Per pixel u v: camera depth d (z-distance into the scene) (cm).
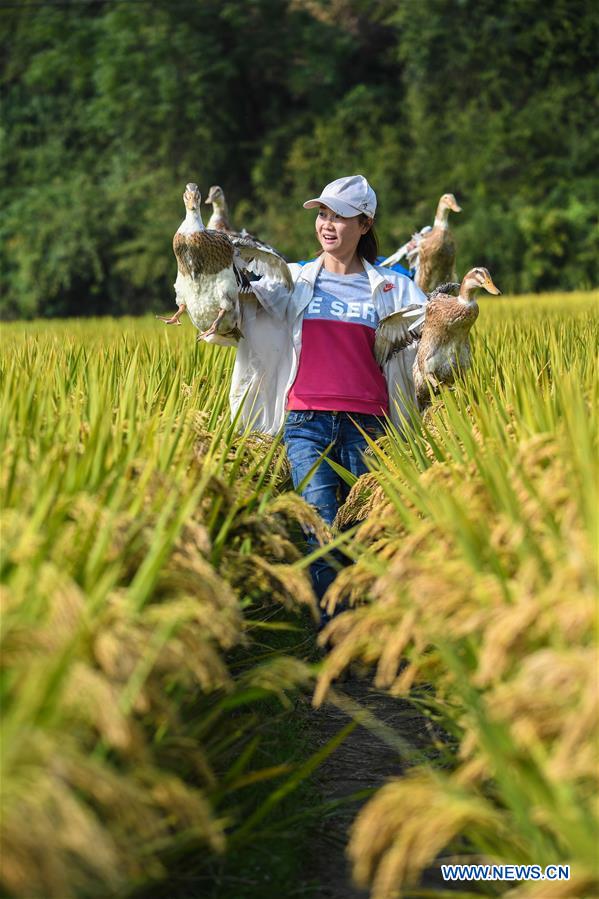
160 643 336
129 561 403
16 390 601
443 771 495
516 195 5331
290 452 692
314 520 533
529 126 5397
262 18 5856
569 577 335
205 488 510
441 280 937
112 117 5984
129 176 6000
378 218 5494
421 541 431
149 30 5850
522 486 438
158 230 5669
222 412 755
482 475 470
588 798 326
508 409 622
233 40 5966
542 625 329
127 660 324
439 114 5622
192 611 363
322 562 671
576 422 471
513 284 5231
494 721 345
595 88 5400
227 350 997
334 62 5788
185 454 527
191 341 1232
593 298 2647
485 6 5538
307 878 452
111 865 273
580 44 5434
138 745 321
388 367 715
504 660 328
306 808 493
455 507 411
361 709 617
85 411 613
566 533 372
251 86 5956
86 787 291
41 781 272
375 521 516
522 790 345
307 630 690
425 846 306
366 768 547
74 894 306
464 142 5459
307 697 638
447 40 5556
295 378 694
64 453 486
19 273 5909
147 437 530
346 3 5950
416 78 5697
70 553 383
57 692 296
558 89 5419
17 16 6344
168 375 812
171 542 385
